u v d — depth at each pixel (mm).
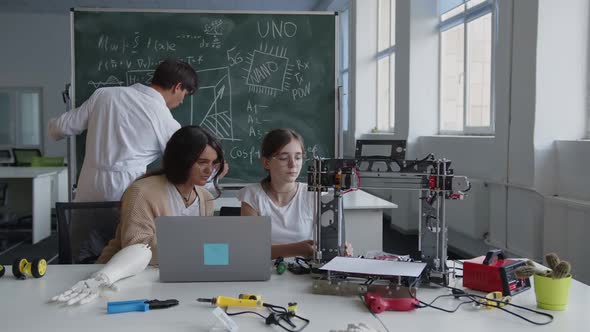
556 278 1291
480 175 4059
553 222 3016
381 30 6758
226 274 1521
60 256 2035
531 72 3180
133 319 1229
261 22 3533
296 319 1230
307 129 3574
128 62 3473
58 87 9281
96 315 1255
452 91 4898
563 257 2922
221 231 1504
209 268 1515
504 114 3525
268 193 2029
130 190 1818
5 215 5574
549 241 3051
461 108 4723
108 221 2109
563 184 3098
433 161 1500
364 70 6871
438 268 1504
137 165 2682
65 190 6145
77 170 3396
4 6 8664
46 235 5414
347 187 1551
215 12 3512
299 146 1936
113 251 1866
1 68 9180
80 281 1432
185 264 1507
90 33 3445
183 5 8406
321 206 1597
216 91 3533
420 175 1504
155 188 1841
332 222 1598
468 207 4055
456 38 4793
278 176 1926
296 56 3555
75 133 2758
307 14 3549
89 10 3439
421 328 1174
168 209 1851
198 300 1351
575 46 3129
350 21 7141
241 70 3541
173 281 1514
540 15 3111
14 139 9352
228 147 3553
